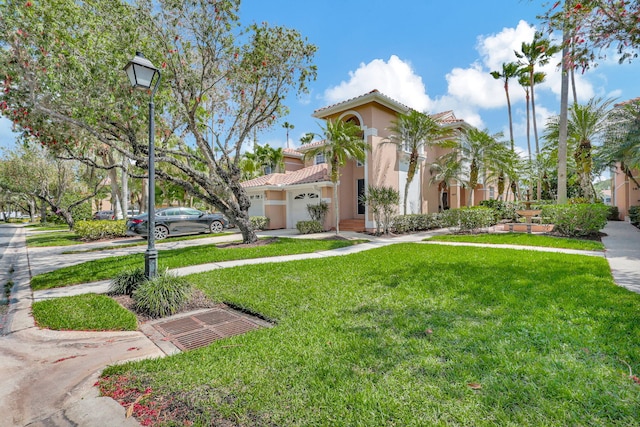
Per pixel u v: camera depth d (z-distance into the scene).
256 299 5.44
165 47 9.07
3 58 6.31
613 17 5.69
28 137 8.00
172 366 3.23
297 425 2.30
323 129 15.95
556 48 8.21
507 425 2.21
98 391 2.90
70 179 24.28
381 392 2.63
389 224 16.44
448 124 21.70
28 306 5.57
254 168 30.05
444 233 16.20
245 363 3.22
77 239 16.86
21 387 3.07
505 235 13.41
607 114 16.45
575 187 32.25
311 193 20.58
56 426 2.48
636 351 3.09
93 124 7.73
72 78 6.79
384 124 18.06
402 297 5.19
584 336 3.48
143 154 9.30
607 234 12.67
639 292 5.01
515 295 5.04
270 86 11.53
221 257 9.78
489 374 2.84
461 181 20.55
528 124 27.98
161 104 8.43
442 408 2.41
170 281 5.57
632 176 17.08
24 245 15.36
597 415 2.29
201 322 4.73
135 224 15.76
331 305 4.95
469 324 3.97
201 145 11.01
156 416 2.50
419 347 3.39
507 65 26.95
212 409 2.53
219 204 11.98
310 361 3.18
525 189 36.47
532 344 3.37
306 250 10.94
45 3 6.44
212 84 10.68
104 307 5.33
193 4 9.34
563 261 7.59
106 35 7.57
